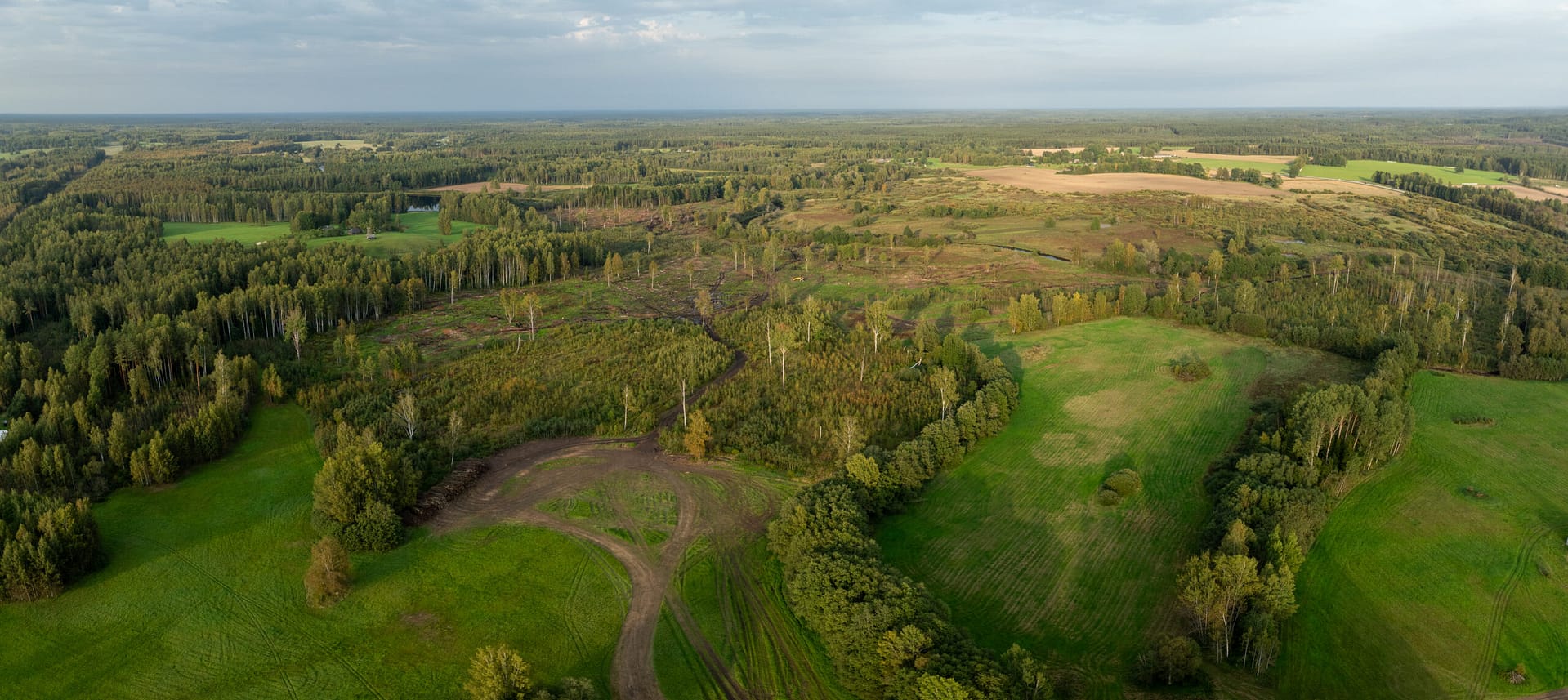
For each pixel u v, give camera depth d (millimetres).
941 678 49406
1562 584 66375
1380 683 56250
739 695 55531
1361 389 91750
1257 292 152000
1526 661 58000
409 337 139000
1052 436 97500
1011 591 67062
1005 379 107188
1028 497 82938
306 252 176375
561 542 73250
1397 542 73000
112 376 104812
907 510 80188
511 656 51219
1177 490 84062
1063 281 183750
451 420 88875
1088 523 77875
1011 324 142000
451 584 66625
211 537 72875
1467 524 75625
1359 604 64625
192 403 100438
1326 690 55531
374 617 62375
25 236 182250
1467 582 67062
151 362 104625
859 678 55344
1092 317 147125
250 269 160500
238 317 134125
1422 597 65312
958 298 168500
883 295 173750
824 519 68250
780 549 69750
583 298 171000
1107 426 100625
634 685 56031
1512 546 72062
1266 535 67438
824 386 110938
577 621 62531
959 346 115938
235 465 87125
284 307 134125
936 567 70500
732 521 77625
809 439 94562
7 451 82250
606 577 68188
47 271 155125
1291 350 127500
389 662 57594
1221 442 95312
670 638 60969
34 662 57000
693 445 89438
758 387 110625
